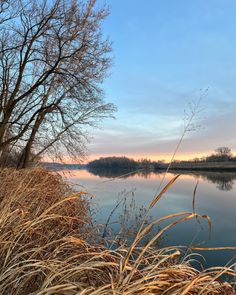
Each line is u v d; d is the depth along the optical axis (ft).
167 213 49.65
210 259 27.76
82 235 14.39
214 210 56.85
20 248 10.48
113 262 9.76
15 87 55.31
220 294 8.87
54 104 56.95
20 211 13.70
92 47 54.65
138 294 7.77
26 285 9.55
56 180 27.94
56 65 52.70
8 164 63.77
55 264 9.61
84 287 8.75
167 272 8.83
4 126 54.60
